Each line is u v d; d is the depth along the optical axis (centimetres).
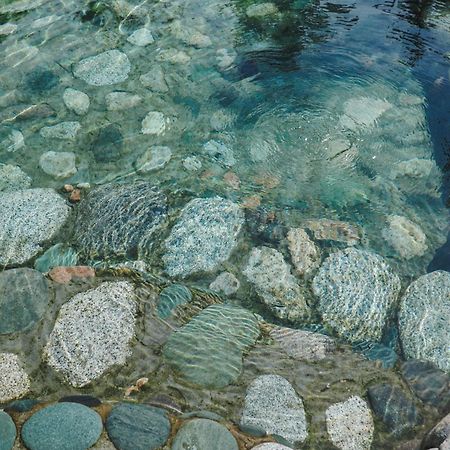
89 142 183
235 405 139
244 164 180
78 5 221
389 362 148
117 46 208
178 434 132
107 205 168
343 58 207
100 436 131
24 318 148
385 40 213
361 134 187
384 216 171
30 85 195
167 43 210
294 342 150
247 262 162
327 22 220
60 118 188
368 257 163
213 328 149
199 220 168
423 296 157
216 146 184
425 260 164
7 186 172
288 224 169
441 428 135
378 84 199
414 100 195
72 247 162
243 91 197
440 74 203
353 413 140
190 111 191
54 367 142
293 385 143
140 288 155
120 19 217
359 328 153
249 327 151
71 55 204
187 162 180
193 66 203
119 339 146
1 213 166
